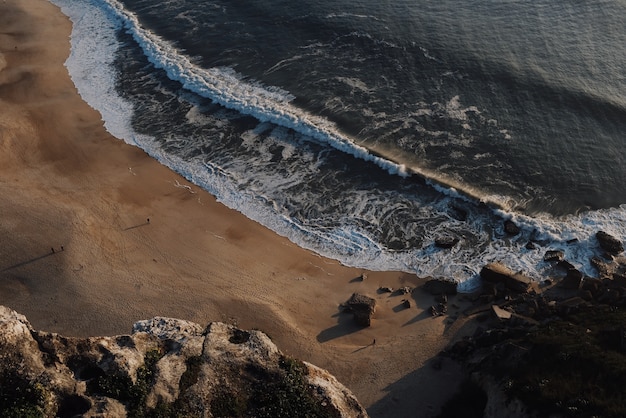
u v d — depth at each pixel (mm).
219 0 83062
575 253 46531
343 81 65938
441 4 78250
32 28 79312
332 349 39344
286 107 62562
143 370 27594
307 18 76750
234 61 70625
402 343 39812
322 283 44438
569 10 75250
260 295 43062
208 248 46906
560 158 55031
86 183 52906
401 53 69375
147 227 48469
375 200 51938
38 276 43469
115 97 65500
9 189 51594
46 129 59656
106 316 40625
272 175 54719
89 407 25234
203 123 61188
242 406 27547
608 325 36000
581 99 60969
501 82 63969
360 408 30562
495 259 46438
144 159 56312
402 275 45250
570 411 29391
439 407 35375
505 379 33688
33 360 25875
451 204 51250
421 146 57125
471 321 41125
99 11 84000
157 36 76375
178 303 41938
